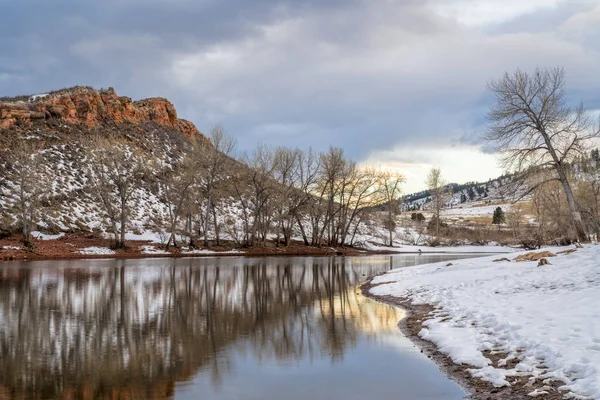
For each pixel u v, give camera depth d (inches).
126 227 2363.4
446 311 588.4
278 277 1229.1
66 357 452.4
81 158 2787.9
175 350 478.6
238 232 2652.6
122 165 2112.5
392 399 330.6
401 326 573.0
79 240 2058.3
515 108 1221.1
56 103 3127.5
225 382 377.1
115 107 3449.8
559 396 291.0
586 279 626.2
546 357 355.9
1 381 381.1
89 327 593.3
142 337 536.4
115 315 676.1
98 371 407.5
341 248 2657.5
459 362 394.6
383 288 904.3
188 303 789.2
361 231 3346.5
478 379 350.9
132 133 3329.2
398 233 3486.7
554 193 1697.8
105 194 2106.3
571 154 1209.4
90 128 3149.6
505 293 629.9
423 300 705.6
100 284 1029.2
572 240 1438.2
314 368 412.2
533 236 1620.3
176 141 3646.7
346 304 772.0
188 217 2380.7
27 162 2063.2
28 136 2773.1
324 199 2800.2
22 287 971.9
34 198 1995.6
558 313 466.0
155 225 2498.8
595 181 1605.6
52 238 2041.1
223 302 801.6
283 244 2586.1
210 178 2348.7
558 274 705.0
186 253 2123.5
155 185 2901.1
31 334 551.5
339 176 2652.6
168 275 1241.4
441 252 2618.1
